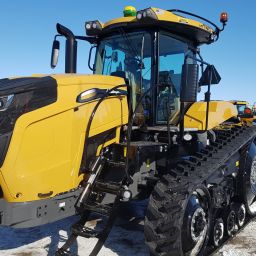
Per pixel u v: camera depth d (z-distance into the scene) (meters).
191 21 4.64
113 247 4.32
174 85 4.80
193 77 3.82
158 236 3.50
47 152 3.34
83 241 4.46
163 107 4.66
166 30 4.66
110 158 4.00
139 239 4.58
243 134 5.18
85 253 4.13
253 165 5.21
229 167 4.68
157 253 3.55
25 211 3.21
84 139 3.66
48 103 3.35
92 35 4.98
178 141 4.30
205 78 4.85
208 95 4.47
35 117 3.24
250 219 5.26
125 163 3.71
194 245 3.75
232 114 5.38
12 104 3.19
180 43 4.91
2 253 4.15
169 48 4.75
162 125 4.66
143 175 4.17
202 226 3.79
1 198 3.25
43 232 4.79
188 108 4.72
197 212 3.74
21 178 3.15
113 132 4.02
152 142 4.29
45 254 4.12
